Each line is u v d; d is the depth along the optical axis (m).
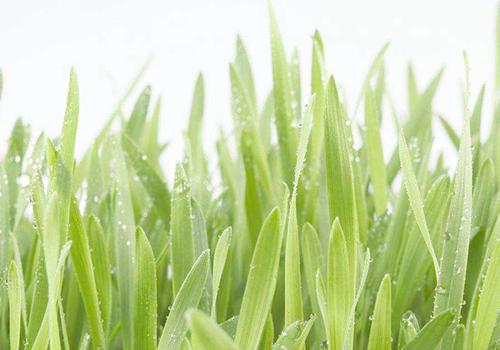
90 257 0.35
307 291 0.41
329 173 0.34
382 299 0.34
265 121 0.50
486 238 0.39
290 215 0.34
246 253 0.44
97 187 0.44
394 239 0.40
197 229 0.37
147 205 0.48
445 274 0.35
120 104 0.47
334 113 0.34
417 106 0.49
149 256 0.35
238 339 0.32
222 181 0.50
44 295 0.35
